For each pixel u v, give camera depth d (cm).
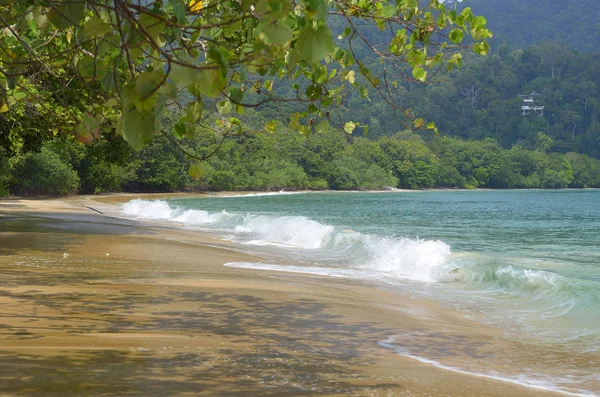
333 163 12256
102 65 314
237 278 1177
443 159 15112
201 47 296
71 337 629
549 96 19750
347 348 686
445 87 19475
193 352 600
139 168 8300
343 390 508
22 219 2608
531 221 3947
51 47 507
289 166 11169
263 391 486
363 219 3978
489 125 18862
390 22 466
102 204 4906
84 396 436
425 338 782
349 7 462
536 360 704
